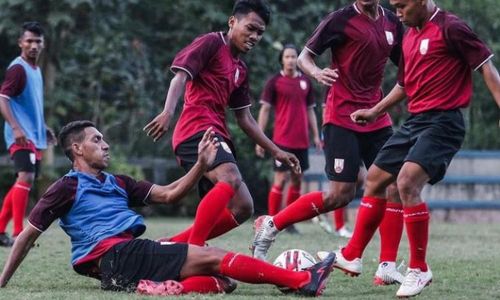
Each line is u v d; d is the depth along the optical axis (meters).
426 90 10.16
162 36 27.59
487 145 29.56
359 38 11.74
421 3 10.07
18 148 16.56
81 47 26.59
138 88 27.55
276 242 17.47
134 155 27.88
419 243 9.89
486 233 20.53
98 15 26.14
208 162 9.95
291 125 20.02
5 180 26.48
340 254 11.16
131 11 27.36
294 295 9.62
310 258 10.68
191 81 11.33
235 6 11.48
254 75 27.12
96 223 9.90
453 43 9.94
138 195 10.31
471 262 13.52
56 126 25.72
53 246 15.98
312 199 11.83
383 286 10.95
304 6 27.75
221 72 11.30
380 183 10.76
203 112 11.25
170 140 28.02
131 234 10.08
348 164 11.78
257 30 11.39
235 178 10.78
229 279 9.88
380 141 11.89
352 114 11.08
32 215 9.91
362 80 11.88
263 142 12.09
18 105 16.55
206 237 10.62
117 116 27.50
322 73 11.38
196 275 9.64
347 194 11.84
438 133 10.00
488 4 29.64
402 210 11.13
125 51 27.33
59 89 25.78
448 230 21.69
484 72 9.86
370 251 15.39
